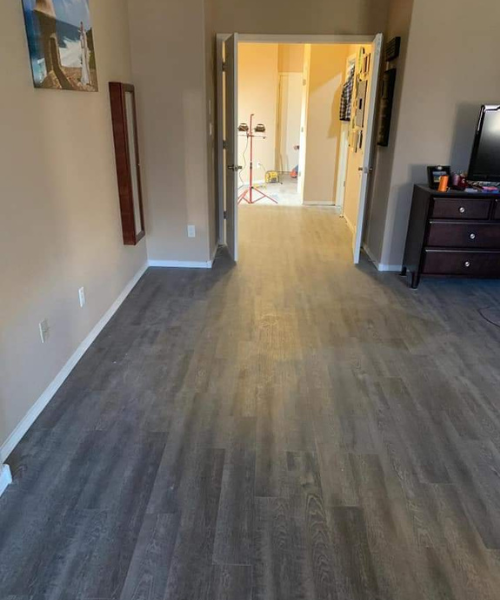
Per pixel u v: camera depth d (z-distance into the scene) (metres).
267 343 2.94
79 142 2.67
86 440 2.06
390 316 3.35
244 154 8.88
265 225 5.87
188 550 1.56
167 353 2.80
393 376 2.59
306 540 1.60
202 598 1.41
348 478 1.87
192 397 2.38
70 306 2.59
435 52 3.59
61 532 1.62
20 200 2.04
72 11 2.48
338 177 6.96
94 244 2.94
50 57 2.24
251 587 1.44
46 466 1.91
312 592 1.43
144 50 3.63
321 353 2.83
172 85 3.72
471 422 2.22
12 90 1.95
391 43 3.93
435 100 3.73
